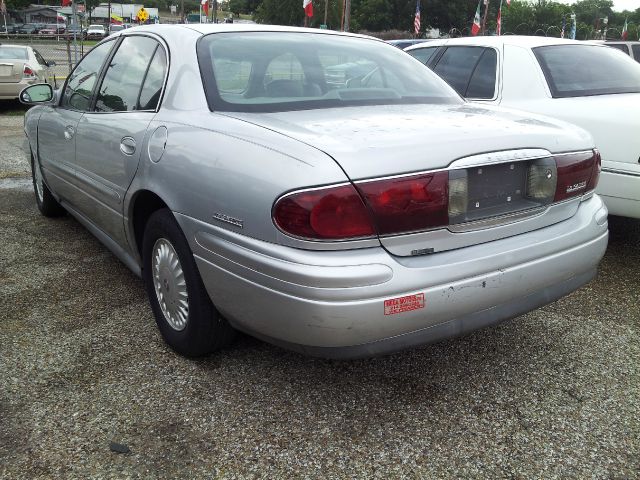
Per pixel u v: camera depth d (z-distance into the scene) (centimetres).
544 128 271
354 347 219
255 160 229
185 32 317
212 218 242
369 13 7412
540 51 495
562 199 268
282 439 238
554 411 259
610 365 299
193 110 278
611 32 7488
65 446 231
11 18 6625
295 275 211
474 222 237
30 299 363
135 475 216
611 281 414
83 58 430
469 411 258
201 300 268
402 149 222
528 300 255
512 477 219
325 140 226
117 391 267
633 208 411
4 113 1359
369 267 212
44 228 507
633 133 404
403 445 236
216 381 276
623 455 231
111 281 394
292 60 309
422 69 354
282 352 303
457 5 7500
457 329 235
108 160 330
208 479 216
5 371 281
